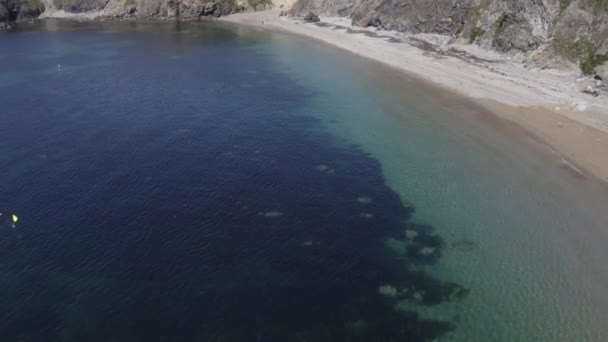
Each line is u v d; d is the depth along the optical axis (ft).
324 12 466.29
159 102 242.78
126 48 381.19
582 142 179.22
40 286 116.26
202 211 146.20
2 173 168.55
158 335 102.47
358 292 115.14
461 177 165.07
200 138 197.98
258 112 228.02
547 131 189.26
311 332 103.55
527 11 270.05
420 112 219.82
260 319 106.83
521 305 110.83
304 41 384.06
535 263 123.65
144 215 143.84
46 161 177.68
